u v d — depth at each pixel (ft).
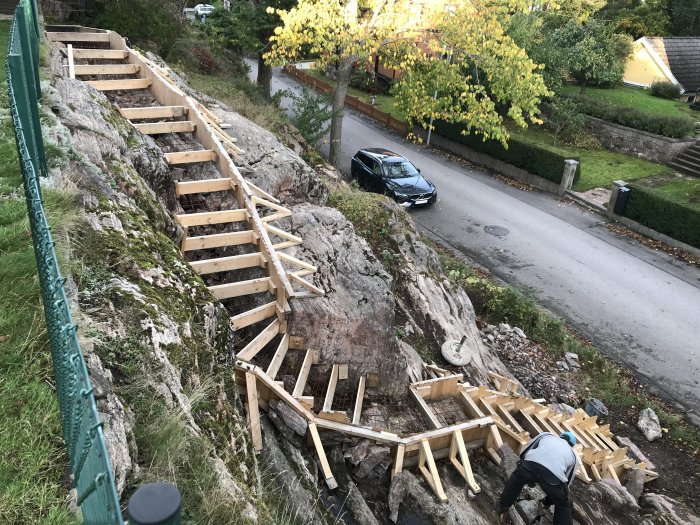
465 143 83.20
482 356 37.47
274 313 26.32
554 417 31.94
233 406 18.45
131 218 20.76
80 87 29.09
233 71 77.10
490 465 26.12
